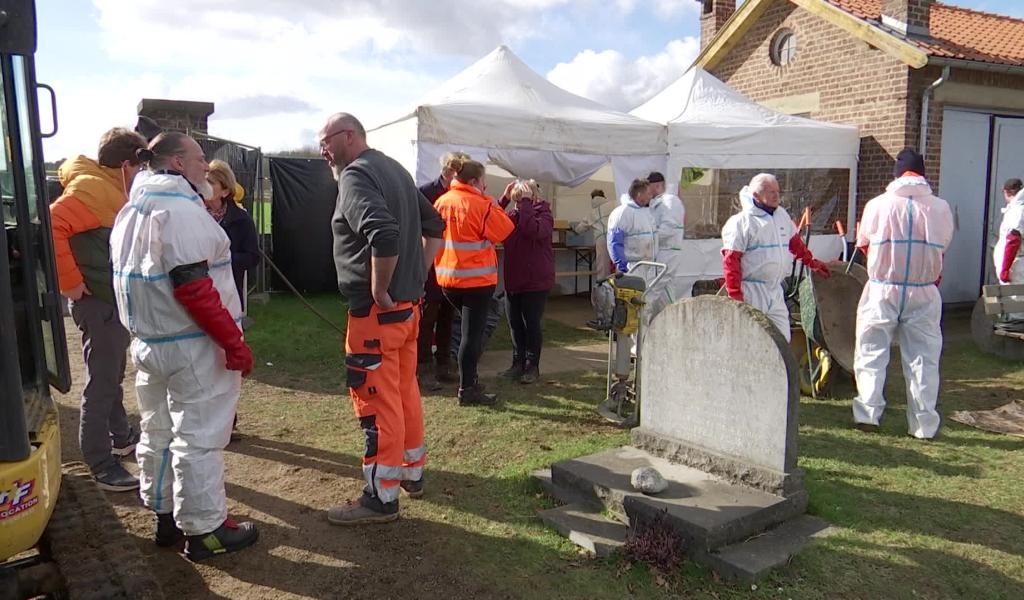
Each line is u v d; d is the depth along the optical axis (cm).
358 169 375
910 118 1084
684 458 450
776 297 599
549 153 925
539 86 1017
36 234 305
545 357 830
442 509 427
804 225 736
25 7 261
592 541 378
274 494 446
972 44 1149
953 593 341
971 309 1194
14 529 232
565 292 1331
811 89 1241
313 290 1238
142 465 369
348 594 337
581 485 430
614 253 677
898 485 461
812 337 659
